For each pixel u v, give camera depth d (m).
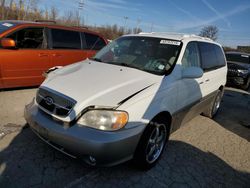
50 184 2.62
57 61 6.07
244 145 4.32
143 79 2.99
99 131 2.41
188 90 3.61
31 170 2.80
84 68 3.35
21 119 4.15
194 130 4.70
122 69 3.26
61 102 2.61
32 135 3.59
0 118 4.11
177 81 3.29
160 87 2.97
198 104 4.24
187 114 3.89
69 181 2.70
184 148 3.84
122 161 2.58
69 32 6.41
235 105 7.29
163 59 3.43
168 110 3.12
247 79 10.06
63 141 2.47
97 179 2.79
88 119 2.45
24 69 5.46
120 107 2.49
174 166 3.26
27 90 5.76
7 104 4.78
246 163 3.66
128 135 2.49
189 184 2.93
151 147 3.00
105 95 2.57
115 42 4.22
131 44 3.90
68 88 2.71
